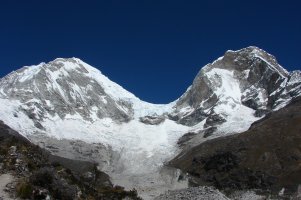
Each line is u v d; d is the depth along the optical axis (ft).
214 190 296.30
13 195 130.93
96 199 174.81
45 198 134.51
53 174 146.82
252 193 578.25
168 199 292.81
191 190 301.22
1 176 140.97
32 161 160.35
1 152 157.99
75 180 179.01
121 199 229.25
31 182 140.56
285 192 574.97
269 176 625.82
